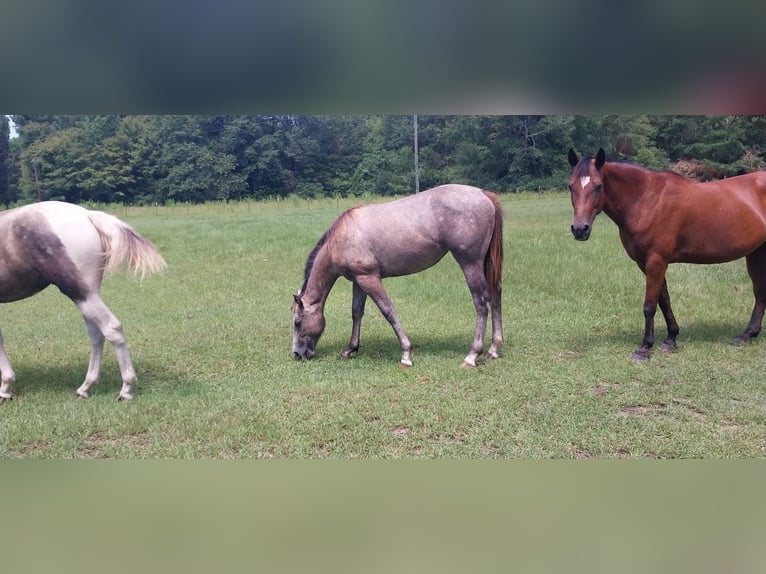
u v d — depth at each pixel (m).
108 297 9.21
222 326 7.25
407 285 9.24
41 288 4.71
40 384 5.20
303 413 4.37
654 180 5.43
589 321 6.86
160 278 10.70
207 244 13.94
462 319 7.24
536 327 6.66
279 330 7.04
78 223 4.42
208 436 4.00
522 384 4.86
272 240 14.14
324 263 5.61
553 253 10.68
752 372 5.00
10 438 3.98
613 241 11.36
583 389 4.74
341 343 6.47
